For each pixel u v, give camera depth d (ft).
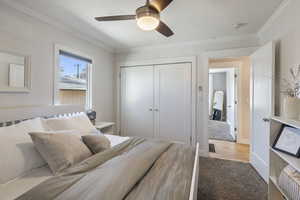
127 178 3.51
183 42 11.02
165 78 11.76
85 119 7.73
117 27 8.66
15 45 6.30
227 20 7.78
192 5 6.46
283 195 5.04
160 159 4.91
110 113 12.73
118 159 4.39
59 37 8.20
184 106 11.32
